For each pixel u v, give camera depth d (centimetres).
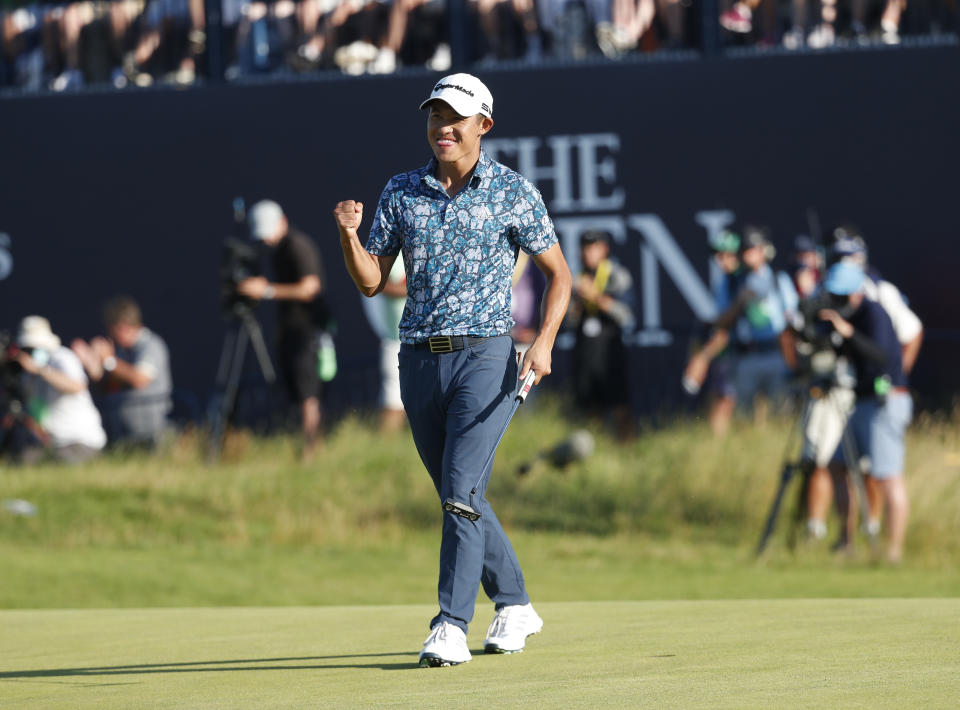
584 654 1259
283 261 4203
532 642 1404
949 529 3428
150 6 5244
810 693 930
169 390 5003
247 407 4919
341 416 4875
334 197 5128
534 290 4366
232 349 5144
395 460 4175
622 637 1398
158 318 5200
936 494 3569
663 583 2936
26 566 3156
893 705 865
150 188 5219
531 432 4303
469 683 1073
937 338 4838
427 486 4025
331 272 5097
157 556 3334
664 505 3825
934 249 4884
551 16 5050
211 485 4041
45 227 5256
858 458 3122
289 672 1197
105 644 1499
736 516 3741
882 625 1398
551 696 966
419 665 1228
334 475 4119
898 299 3153
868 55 4906
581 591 2833
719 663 1130
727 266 4222
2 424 4422
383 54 5147
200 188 5191
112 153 5238
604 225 4981
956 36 4894
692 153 4962
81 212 5247
